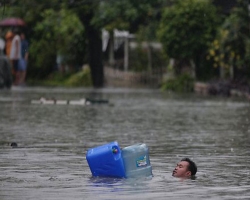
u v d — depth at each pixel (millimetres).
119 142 43688
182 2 112875
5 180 29859
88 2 115812
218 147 41344
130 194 26672
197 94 103188
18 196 26312
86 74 136875
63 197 26109
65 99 86562
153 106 76312
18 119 59281
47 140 44406
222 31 103438
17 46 127062
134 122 57344
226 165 34312
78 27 139500
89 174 31234
